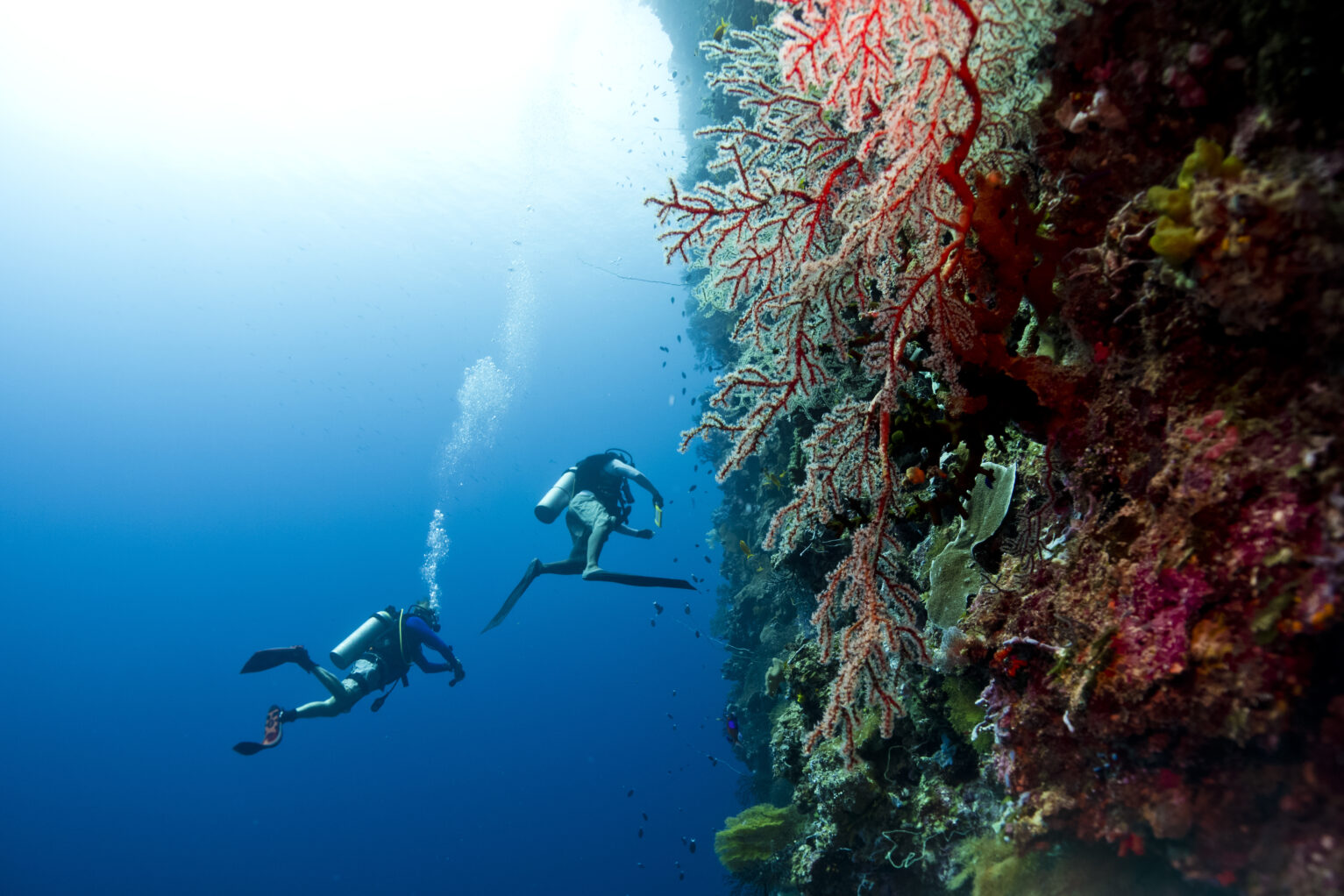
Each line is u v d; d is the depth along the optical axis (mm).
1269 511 1395
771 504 8141
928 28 1782
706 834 33625
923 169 2025
